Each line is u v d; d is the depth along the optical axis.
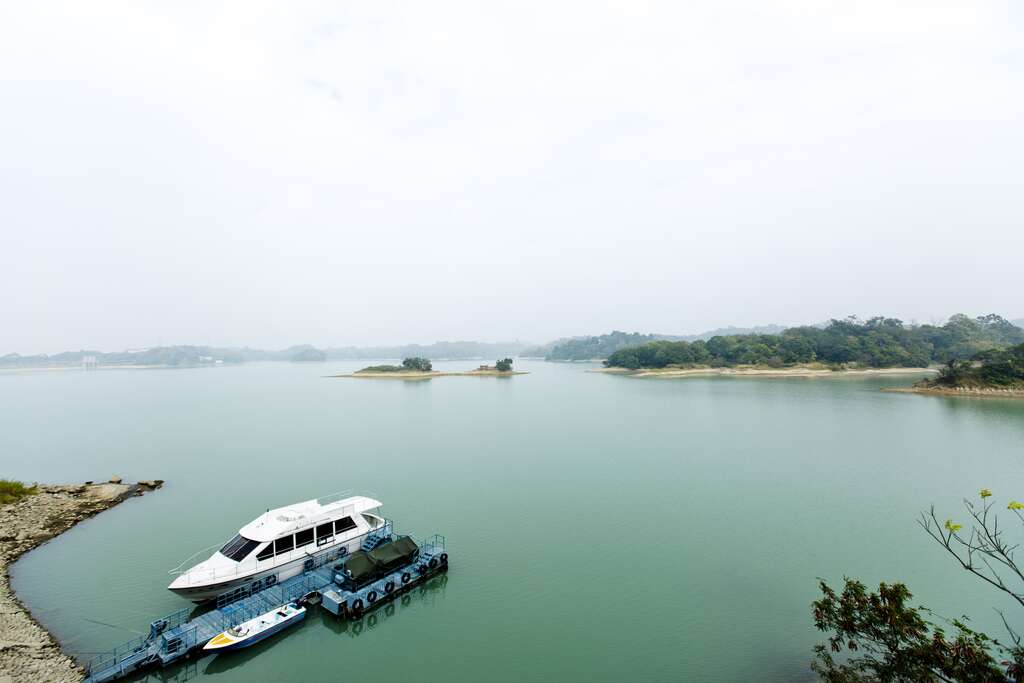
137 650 22.36
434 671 22.17
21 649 22.83
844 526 39.53
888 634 19.41
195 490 51.72
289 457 66.38
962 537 36.94
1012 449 66.19
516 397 145.62
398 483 52.88
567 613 27.06
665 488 50.16
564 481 53.00
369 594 26.56
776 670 22.05
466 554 34.62
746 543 36.31
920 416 94.56
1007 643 23.44
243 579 26.22
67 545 37.22
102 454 69.69
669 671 22.06
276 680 21.53
